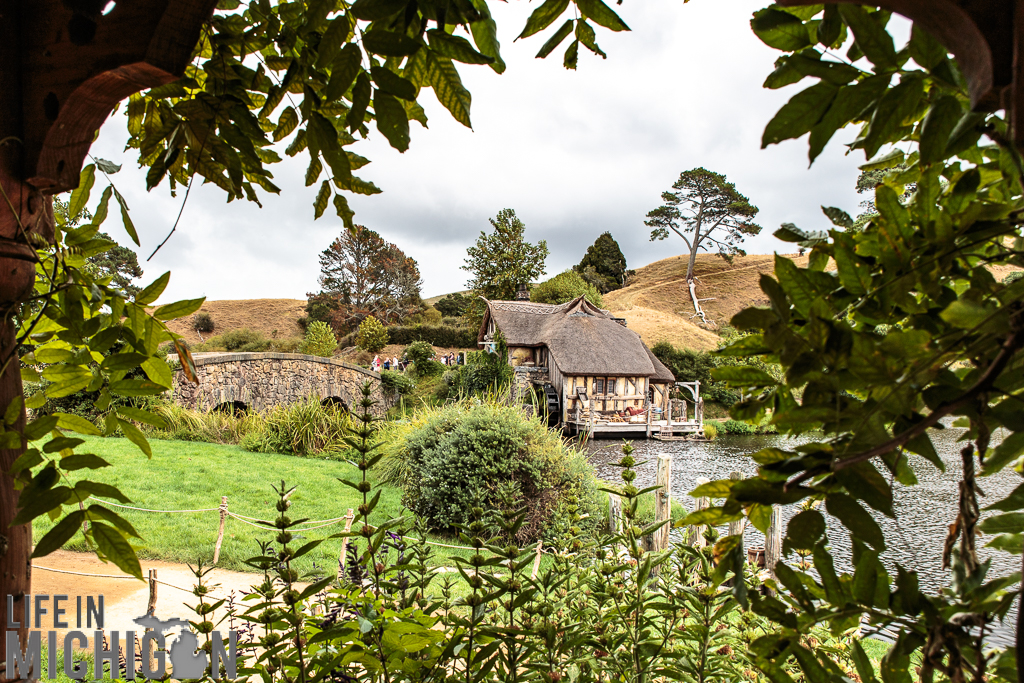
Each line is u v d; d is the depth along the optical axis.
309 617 1.52
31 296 1.12
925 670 0.78
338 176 1.15
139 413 1.19
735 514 0.80
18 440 1.04
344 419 15.06
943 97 0.71
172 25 0.98
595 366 27.70
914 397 0.70
